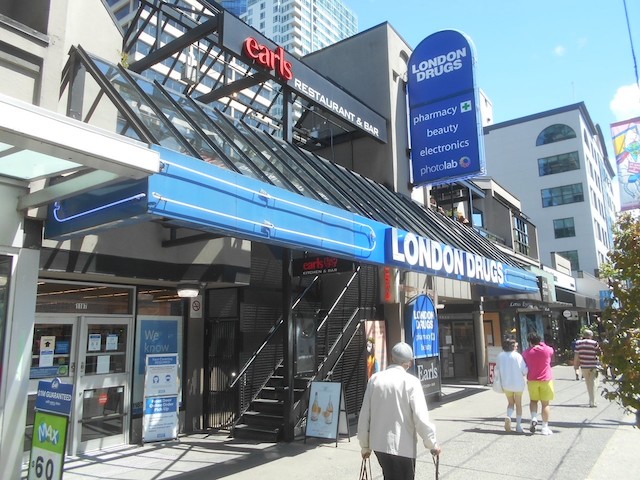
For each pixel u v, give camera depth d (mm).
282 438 8805
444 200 20156
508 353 9297
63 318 8055
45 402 5137
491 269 13375
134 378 8938
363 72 14484
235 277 9547
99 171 5391
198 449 8250
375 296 12328
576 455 7430
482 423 10070
